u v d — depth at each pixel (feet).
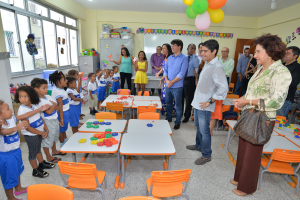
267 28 20.51
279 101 4.60
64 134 9.35
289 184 6.90
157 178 4.53
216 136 11.13
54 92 8.21
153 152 5.67
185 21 21.24
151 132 7.22
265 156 8.54
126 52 17.69
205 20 11.44
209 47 6.69
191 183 6.83
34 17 13.00
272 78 4.76
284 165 6.50
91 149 5.73
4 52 9.11
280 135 7.57
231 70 14.92
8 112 5.11
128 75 18.33
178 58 10.28
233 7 17.89
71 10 17.30
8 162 5.18
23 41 12.07
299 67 8.81
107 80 16.53
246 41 22.04
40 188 3.67
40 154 7.22
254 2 16.08
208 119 7.47
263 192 6.46
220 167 7.92
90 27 21.21
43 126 6.72
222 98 6.73
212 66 6.95
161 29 21.45
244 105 5.20
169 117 12.73
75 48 20.31
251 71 17.61
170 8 19.15
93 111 14.24
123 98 12.55
